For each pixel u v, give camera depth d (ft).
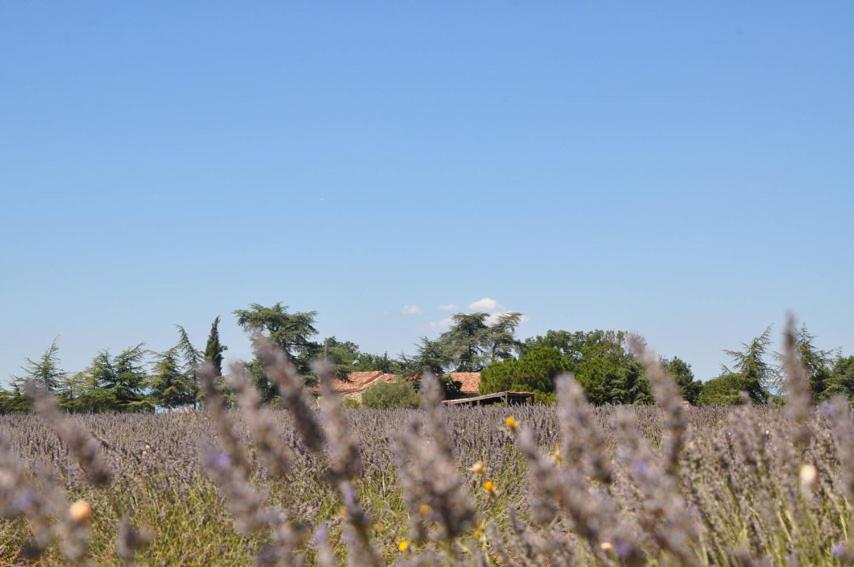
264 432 8.47
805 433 9.61
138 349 148.66
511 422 13.01
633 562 7.67
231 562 14.33
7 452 7.75
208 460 8.52
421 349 205.87
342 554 13.29
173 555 14.33
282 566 8.66
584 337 286.87
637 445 8.66
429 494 8.00
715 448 11.52
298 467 15.58
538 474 7.90
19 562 12.92
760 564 8.95
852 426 8.60
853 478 8.64
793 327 9.25
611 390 129.29
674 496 8.22
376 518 15.90
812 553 9.81
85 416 43.70
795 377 9.32
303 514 13.61
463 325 283.59
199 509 16.42
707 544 9.68
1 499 7.56
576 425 8.48
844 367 82.23
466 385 212.43
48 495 7.82
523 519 15.83
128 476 17.92
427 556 10.31
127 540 8.88
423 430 10.57
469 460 21.70
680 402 9.25
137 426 34.71
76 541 7.66
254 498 8.62
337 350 200.85
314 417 8.59
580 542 9.25
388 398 127.34
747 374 84.12
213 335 157.79
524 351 284.20
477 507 16.37
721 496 11.05
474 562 9.77
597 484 9.58
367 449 21.30
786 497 10.02
